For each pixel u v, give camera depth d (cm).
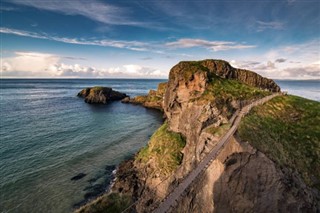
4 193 3828
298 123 3697
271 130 3216
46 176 4441
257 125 3200
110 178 4522
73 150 5753
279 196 2280
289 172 2516
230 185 2347
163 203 1936
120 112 10812
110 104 13225
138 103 13512
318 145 3112
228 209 2278
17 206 3550
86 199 3834
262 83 7169
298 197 2325
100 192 4047
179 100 5450
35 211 3481
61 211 3525
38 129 7388
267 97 4619
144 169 4469
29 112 10138
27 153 5428
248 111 3747
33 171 4591
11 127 7494
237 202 2280
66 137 6700
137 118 9594
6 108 10919
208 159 2475
